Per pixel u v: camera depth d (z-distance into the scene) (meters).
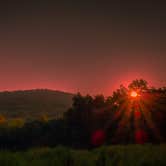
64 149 24.88
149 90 55.94
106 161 22.02
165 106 50.00
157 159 21.06
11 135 58.78
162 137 49.00
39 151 25.28
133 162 21.08
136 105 51.84
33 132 58.53
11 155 24.00
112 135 52.16
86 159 22.73
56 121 59.47
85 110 55.53
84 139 53.50
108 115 54.00
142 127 50.06
